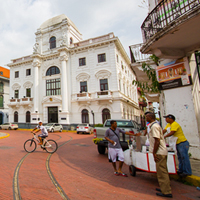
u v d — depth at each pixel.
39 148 9.23
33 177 4.57
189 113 5.99
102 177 4.68
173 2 5.05
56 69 25.69
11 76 29.41
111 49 21.98
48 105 24.81
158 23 5.40
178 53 5.90
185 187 4.01
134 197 3.43
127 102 24.58
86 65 23.33
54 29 26.62
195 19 4.16
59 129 21.69
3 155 7.26
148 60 8.65
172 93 6.55
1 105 33.69
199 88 6.16
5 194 3.49
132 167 4.77
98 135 7.67
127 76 28.91
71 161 6.52
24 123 26.69
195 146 5.79
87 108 22.44
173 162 4.04
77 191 3.71
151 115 3.95
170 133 4.42
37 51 26.42
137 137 4.88
